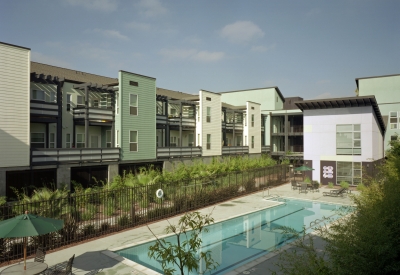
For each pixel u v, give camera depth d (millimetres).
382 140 37625
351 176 28688
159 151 29031
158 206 17484
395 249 6891
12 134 18562
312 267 6375
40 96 23000
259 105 46719
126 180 19656
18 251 11172
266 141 50031
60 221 9094
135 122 26812
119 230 14664
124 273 9773
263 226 16781
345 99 28016
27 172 20234
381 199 9398
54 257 11109
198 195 20125
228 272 9914
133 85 26688
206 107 35531
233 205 21016
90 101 27375
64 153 21047
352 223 7371
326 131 30000
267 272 9883
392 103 39562
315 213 19797
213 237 14750
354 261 6148
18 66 18938
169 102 32500
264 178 28484
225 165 28453
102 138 28859
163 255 6074
